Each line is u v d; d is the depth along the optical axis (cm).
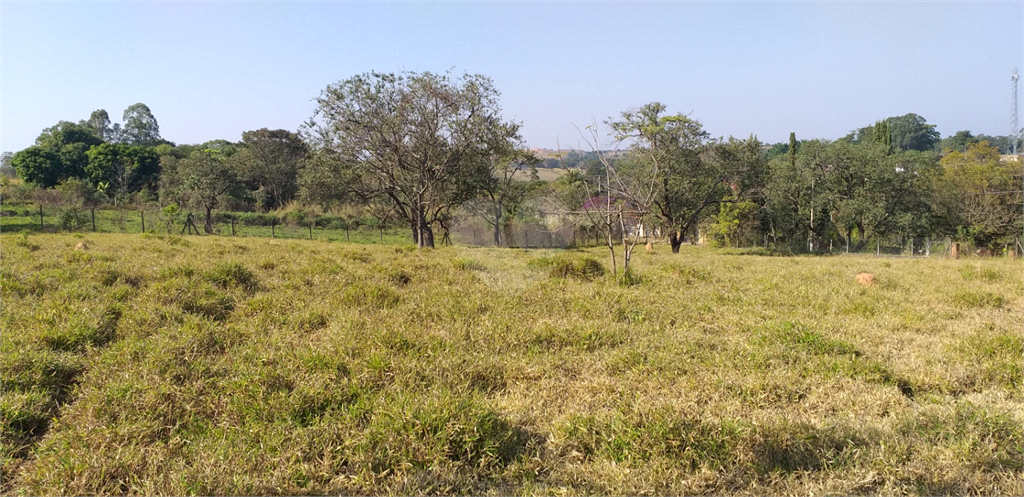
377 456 316
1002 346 523
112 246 1384
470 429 334
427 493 297
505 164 2291
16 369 424
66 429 358
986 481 308
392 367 441
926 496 295
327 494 293
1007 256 2719
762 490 296
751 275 1098
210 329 541
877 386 434
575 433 351
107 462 311
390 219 3566
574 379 462
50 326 534
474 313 657
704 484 298
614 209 1023
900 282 988
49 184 4506
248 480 293
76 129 5088
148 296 670
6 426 357
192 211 3322
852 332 609
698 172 2712
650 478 300
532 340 551
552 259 1011
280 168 4997
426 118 2075
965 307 774
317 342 533
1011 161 3353
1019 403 409
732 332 608
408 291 792
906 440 345
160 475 305
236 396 387
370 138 2127
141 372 423
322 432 342
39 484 300
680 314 680
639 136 2528
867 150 3319
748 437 327
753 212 3478
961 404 379
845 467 317
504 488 305
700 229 3988
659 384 436
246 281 816
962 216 3259
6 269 823
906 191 3259
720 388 422
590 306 690
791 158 3816
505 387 449
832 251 3294
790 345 524
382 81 2078
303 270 952
